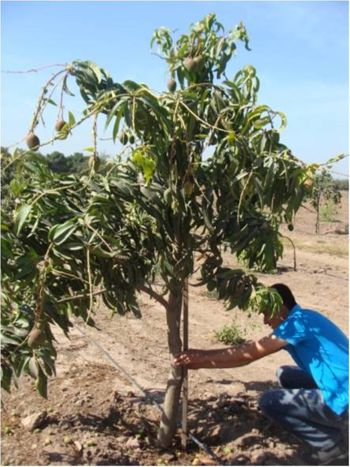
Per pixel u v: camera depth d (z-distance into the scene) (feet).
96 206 8.58
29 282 8.79
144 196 9.16
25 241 8.83
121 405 12.99
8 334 8.98
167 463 10.94
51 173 9.18
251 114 8.92
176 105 8.34
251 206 10.34
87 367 15.33
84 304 9.56
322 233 56.39
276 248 9.87
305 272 31.65
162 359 16.48
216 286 10.07
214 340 18.40
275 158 8.84
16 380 9.21
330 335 10.61
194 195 9.58
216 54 9.95
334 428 10.78
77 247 8.24
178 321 11.14
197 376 15.07
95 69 8.66
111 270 9.20
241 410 12.90
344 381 10.27
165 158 9.02
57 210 8.85
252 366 16.20
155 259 9.96
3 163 8.48
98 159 8.34
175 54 10.11
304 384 12.78
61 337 17.97
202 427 12.30
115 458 10.69
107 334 18.60
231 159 9.00
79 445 10.89
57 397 13.17
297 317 10.75
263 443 11.54
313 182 8.89
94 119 7.82
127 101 7.93
